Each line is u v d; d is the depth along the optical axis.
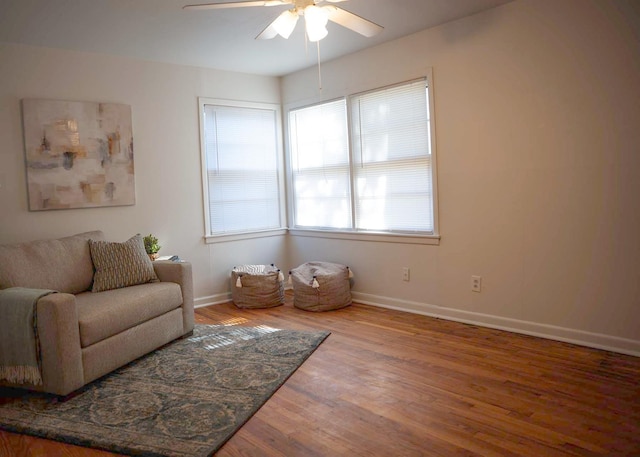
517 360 3.03
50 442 2.29
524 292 3.52
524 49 3.36
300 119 5.21
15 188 3.77
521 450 2.03
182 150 4.66
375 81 4.35
